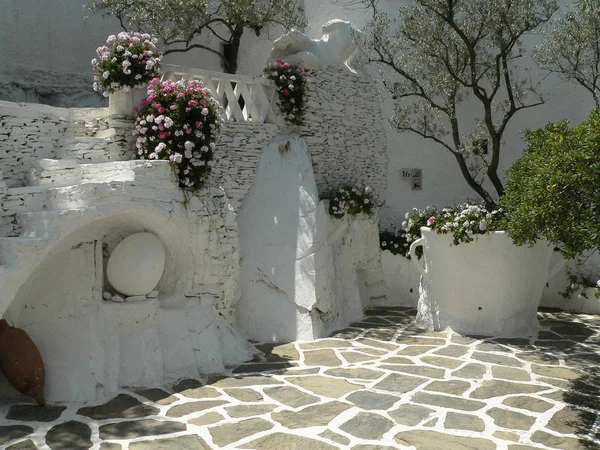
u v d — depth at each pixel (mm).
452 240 8406
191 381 6301
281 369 6797
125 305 6152
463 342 8047
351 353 7469
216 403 5676
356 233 9891
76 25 11289
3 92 10344
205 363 6684
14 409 5438
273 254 8336
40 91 10883
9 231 5578
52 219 5426
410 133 11242
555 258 10336
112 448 4672
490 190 11289
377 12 10648
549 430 5102
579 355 7422
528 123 11062
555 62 10039
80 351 5816
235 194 8508
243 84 8750
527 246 8312
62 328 5887
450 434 4988
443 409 5559
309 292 8133
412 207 11297
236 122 8492
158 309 6508
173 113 6863
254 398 5820
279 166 8695
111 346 6004
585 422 5297
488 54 10578
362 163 10719
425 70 10477
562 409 5598
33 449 4633
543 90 10969
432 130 10922
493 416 5402
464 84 9914
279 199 8547
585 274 10258
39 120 6965
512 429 5109
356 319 9422
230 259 7523
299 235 8328
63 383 5703
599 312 9828
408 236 9680
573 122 10828
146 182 6266
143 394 5875
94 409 5484
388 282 10672
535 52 10281
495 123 11172
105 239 6477
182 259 7012
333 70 10016
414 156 11281
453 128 10422
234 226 7637
